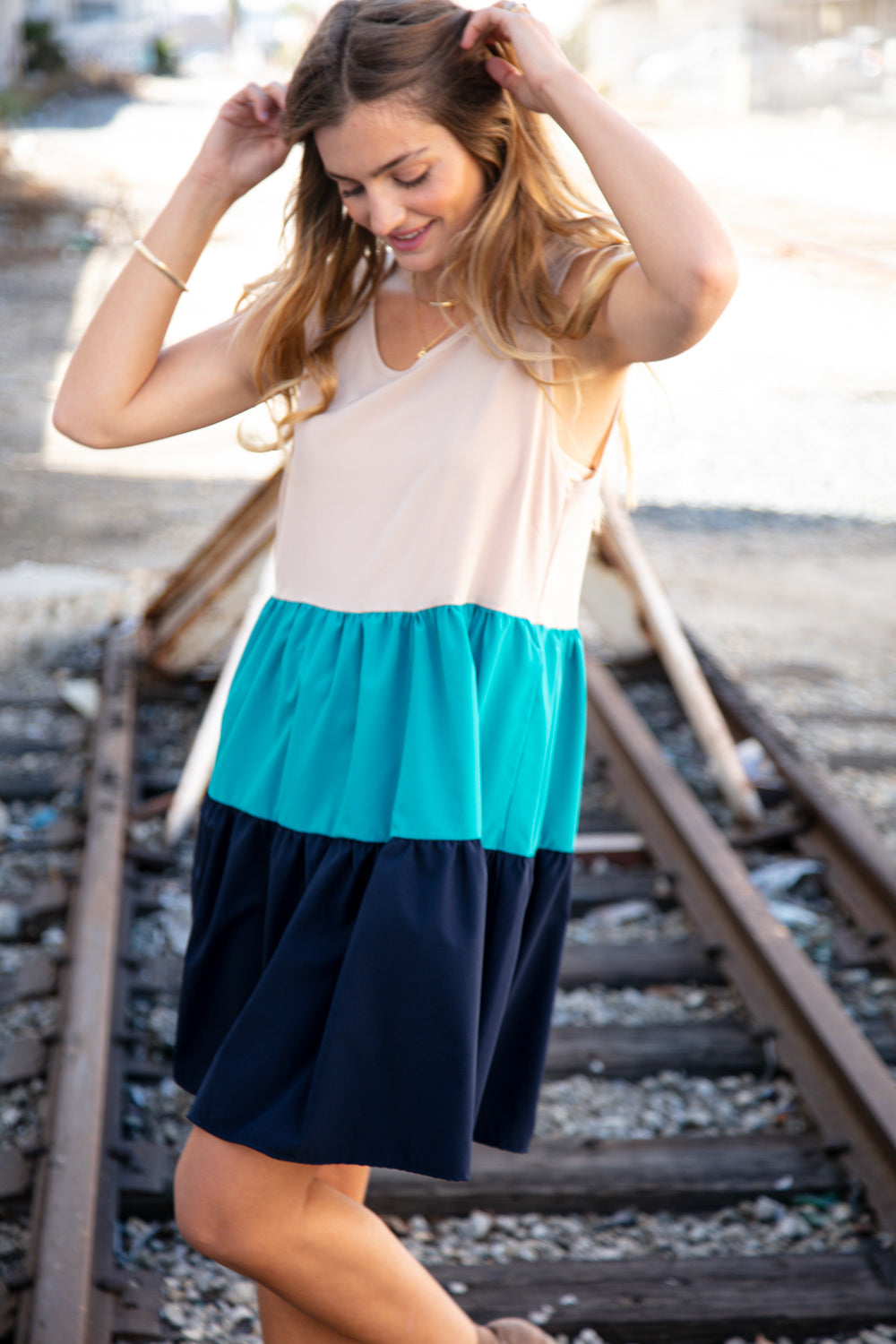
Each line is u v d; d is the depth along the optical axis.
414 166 1.51
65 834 3.91
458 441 1.58
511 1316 2.24
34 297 13.02
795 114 23.91
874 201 13.62
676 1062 2.97
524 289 1.57
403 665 1.61
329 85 1.50
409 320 1.66
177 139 26.77
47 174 20.69
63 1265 2.13
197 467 8.26
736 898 3.45
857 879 3.79
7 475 7.85
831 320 12.64
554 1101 2.84
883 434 9.39
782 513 7.79
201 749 4.02
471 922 1.55
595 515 1.74
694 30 27.66
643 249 1.47
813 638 5.91
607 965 3.35
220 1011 1.74
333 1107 1.53
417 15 1.51
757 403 10.25
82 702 4.82
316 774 1.61
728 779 4.22
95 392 1.72
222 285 13.66
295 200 1.71
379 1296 1.67
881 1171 2.56
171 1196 2.46
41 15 49.22
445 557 1.60
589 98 1.49
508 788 1.62
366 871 1.58
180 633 4.83
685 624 6.04
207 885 1.73
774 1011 3.09
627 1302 2.28
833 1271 2.36
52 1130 2.44
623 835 4.03
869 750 4.81
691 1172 2.60
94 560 6.32
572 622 1.74
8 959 3.33
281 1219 1.59
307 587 1.68
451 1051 1.53
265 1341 1.81
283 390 1.72
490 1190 2.54
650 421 9.79
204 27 72.69
